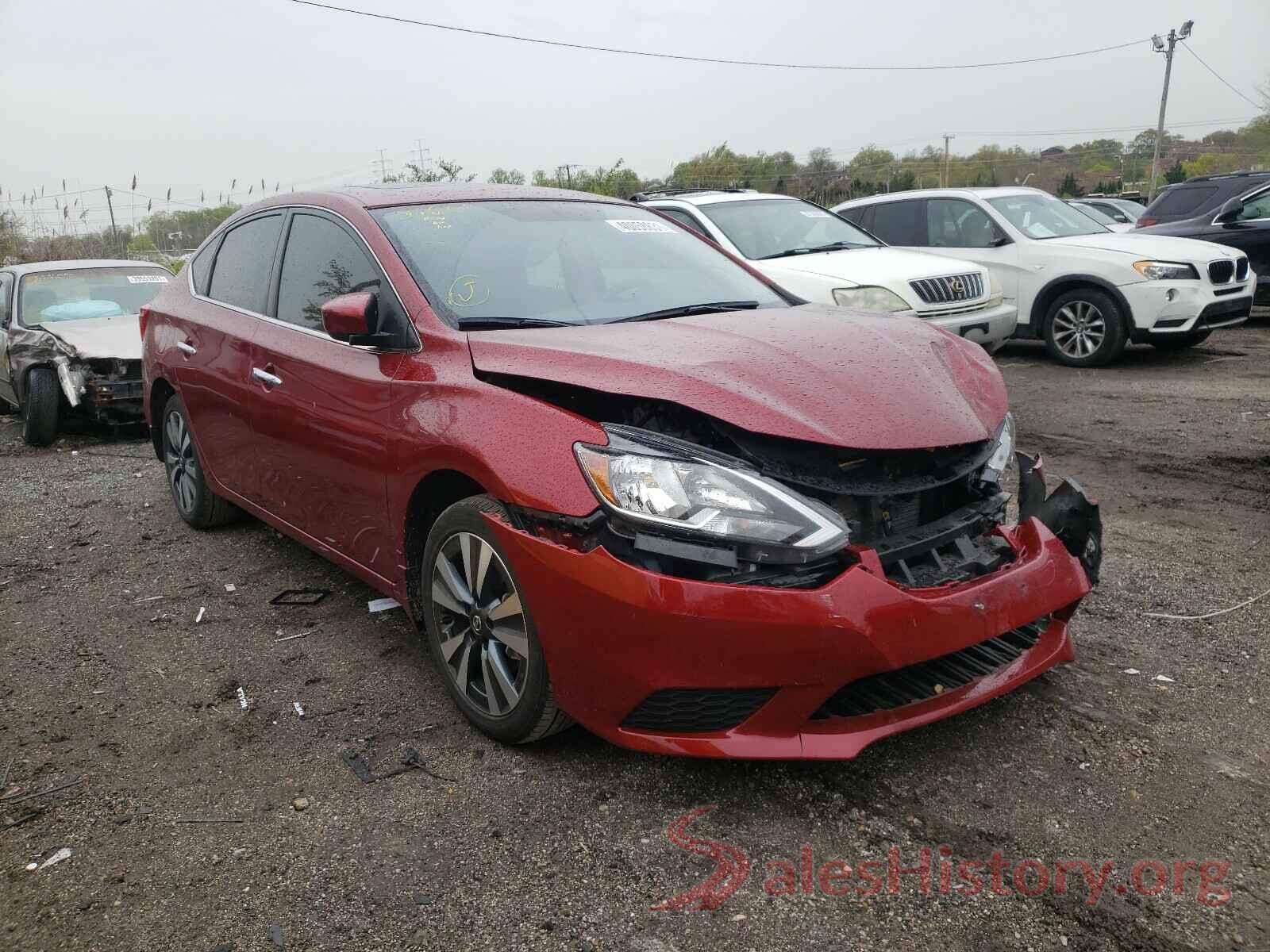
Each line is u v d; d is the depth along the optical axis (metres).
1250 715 2.95
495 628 2.79
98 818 2.62
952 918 2.13
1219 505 4.96
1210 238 11.45
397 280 3.26
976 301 7.67
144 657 3.65
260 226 4.32
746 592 2.31
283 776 2.80
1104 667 3.27
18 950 2.14
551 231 3.71
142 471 6.79
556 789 2.67
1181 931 2.08
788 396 2.57
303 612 4.02
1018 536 2.86
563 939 2.11
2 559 4.90
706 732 2.44
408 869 2.36
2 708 3.29
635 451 2.46
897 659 2.35
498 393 2.78
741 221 8.48
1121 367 9.23
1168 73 46.06
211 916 2.22
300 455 3.71
